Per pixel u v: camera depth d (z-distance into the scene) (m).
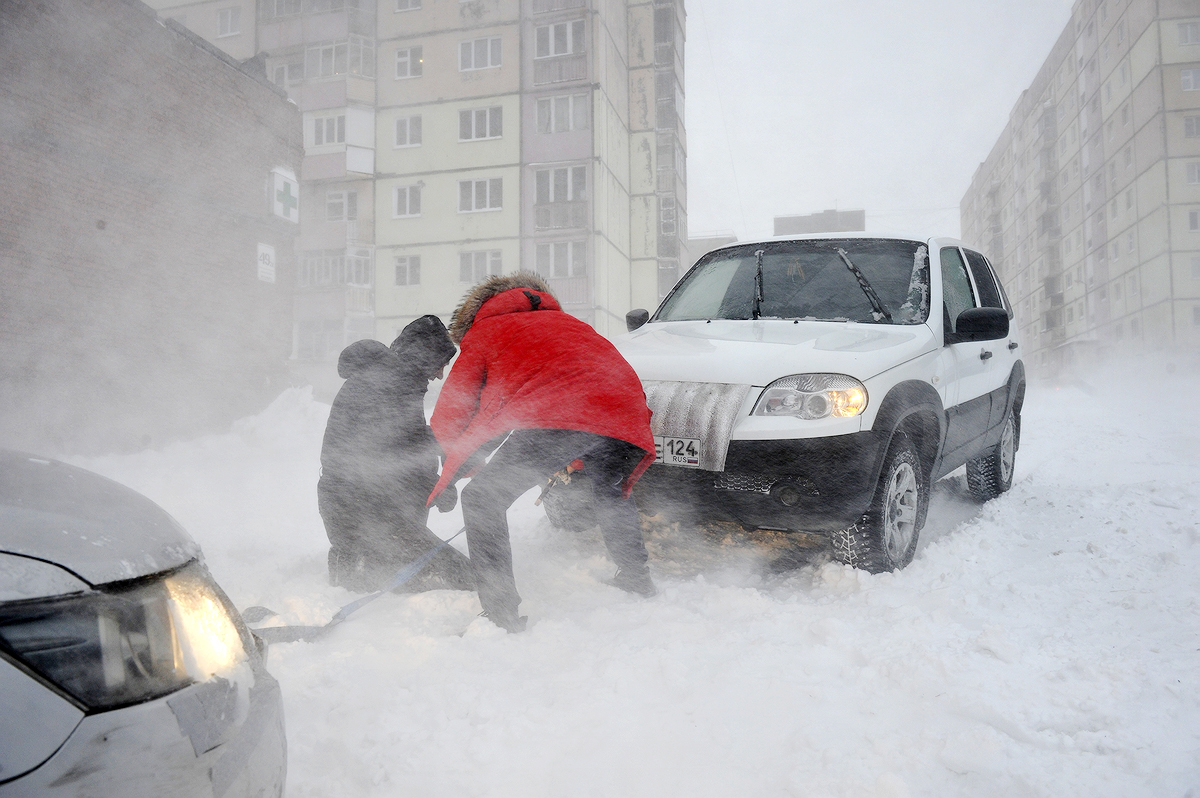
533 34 28.69
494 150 28.70
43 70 10.66
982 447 5.13
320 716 2.25
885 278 4.61
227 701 1.23
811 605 3.26
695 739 2.11
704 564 4.00
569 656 2.70
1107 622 3.02
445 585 3.57
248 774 1.25
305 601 3.25
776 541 4.29
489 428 2.99
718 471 3.50
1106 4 50.50
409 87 29.11
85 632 1.06
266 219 14.53
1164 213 43.66
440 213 28.97
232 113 13.87
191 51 13.01
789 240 5.09
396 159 29.20
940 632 2.86
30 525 1.11
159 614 1.16
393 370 3.56
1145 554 3.97
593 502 4.23
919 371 3.91
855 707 2.30
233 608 1.41
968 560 3.99
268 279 14.64
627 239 33.25
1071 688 2.37
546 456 3.03
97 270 11.38
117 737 1.05
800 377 3.56
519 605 3.36
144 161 12.15
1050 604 3.27
